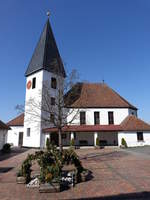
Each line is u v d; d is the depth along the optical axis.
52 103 27.56
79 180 8.79
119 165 13.04
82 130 26.83
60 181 7.70
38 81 30.41
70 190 7.54
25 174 8.78
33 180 8.43
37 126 28.34
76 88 28.19
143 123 28.48
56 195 6.96
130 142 27.27
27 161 8.95
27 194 7.12
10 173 10.96
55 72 26.25
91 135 29.70
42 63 30.23
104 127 28.27
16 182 8.85
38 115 27.19
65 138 29.48
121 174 10.20
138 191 7.21
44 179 7.65
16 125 34.38
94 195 6.89
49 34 34.00
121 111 30.50
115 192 7.16
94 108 30.23
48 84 30.38
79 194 7.03
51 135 28.20
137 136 27.59
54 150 8.91
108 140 29.78
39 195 6.99
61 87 23.06
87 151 23.02
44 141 28.09
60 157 8.38
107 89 34.91
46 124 28.36
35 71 31.22
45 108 28.23
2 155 20.34
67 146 27.89
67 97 25.16
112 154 19.56
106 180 8.95
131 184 8.18
